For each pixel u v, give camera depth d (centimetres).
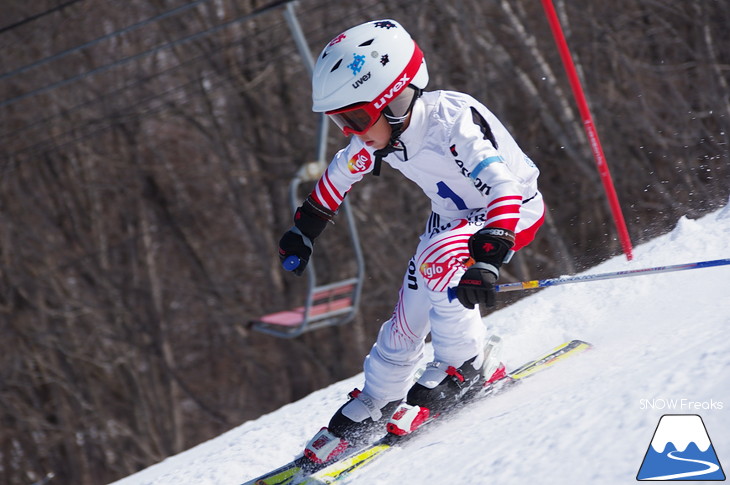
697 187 2233
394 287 2600
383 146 452
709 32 2283
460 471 334
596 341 535
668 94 2375
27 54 2639
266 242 2706
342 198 514
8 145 2659
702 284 583
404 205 2608
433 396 466
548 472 294
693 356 339
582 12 2353
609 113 2308
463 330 467
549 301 673
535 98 2192
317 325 1459
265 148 2684
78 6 2622
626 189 2331
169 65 2666
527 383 481
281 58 2441
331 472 437
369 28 435
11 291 2709
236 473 580
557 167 2461
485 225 423
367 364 498
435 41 2450
